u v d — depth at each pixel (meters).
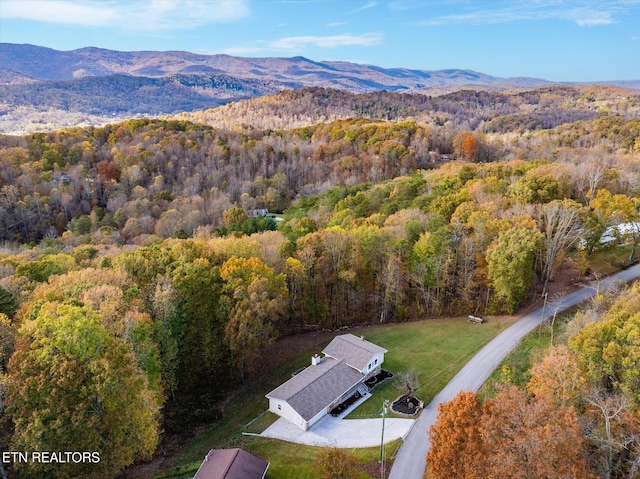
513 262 57.41
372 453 40.59
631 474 30.72
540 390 34.53
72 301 40.62
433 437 33.09
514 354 52.81
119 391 35.03
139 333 40.72
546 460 26.53
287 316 63.06
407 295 68.31
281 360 58.44
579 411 34.47
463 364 52.81
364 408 47.12
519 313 62.31
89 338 34.97
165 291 47.53
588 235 62.97
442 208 74.88
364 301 69.19
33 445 31.72
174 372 50.06
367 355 51.34
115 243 89.25
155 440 38.88
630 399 32.69
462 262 65.12
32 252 84.12
